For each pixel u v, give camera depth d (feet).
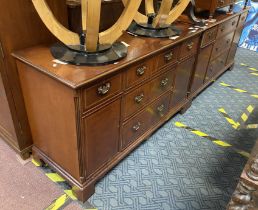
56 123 3.79
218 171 4.99
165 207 4.22
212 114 6.78
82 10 3.62
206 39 6.09
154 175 4.81
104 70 3.40
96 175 4.25
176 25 5.68
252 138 5.99
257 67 9.77
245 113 6.92
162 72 4.92
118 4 5.16
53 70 3.31
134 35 4.81
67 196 4.28
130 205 4.21
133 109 4.53
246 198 2.63
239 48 11.55
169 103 5.83
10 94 4.08
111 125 4.11
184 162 5.16
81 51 3.62
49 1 3.89
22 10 3.68
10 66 3.89
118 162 4.83
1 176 4.54
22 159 4.88
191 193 4.50
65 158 4.07
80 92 3.16
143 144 5.57
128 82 4.03
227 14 7.01
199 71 6.61
